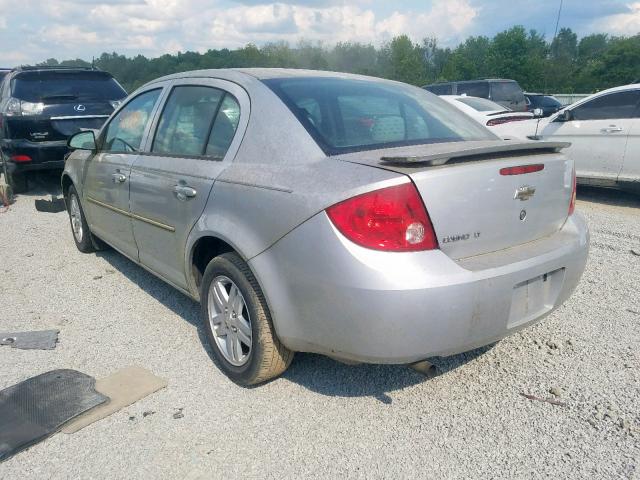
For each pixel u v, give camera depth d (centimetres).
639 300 430
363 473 248
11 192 851
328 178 257
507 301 264
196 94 367
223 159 319
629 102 795
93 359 350
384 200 238
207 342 371
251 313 292
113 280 489
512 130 937
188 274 351
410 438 270
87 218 527
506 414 288
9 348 363
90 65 999
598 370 328
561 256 289
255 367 299
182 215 342
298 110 299
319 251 251
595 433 272
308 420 285
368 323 243
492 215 267
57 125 853
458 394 306
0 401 298
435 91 1670
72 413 287
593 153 827
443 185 247
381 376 325
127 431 278
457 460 255
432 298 239
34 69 895
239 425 282
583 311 411
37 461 258
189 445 268
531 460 254
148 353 357
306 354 350
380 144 290
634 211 759
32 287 474
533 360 341
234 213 296
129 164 411
